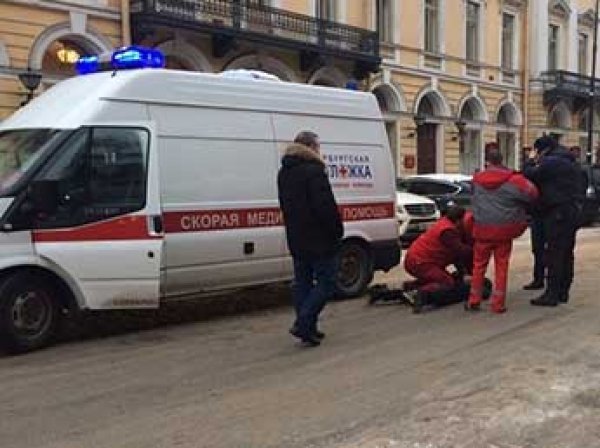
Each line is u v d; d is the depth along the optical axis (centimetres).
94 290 775
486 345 752
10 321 738
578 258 1446
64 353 753
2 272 734
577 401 580
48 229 749
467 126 3681
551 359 698
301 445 500
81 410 578
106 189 779
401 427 529
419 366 679
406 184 1984
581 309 926
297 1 2764
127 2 2211
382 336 796
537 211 945
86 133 771
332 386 623
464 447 492
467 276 991
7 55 1972
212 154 863
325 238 741
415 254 964
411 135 3306
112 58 843
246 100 903
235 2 2477
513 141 4069
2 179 755
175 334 829
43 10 2042
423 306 931
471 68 3700
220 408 575
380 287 987
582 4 4569
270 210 919
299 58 2773
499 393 599
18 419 561
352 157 1014
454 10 3562
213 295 1031
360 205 1022
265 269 920
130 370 685
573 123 4503
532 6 4131
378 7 3170
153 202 802
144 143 805
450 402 579
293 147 748
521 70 4091
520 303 969
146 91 816
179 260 834
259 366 688
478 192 904
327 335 804
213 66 2478
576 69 4534
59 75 2102
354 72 3011
